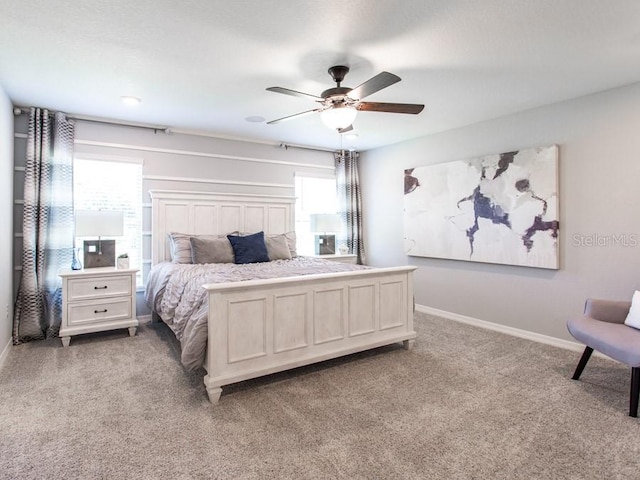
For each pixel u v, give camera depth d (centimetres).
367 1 189
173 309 304
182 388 252
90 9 195
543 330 360
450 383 263
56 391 246
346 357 314
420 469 171
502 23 210
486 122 404
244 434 198
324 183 566
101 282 353
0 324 295
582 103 328
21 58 252
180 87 307
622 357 221
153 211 418
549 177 346
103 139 398
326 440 193
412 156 494
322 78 288
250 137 482
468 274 428
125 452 182
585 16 203
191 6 193
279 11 197
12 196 342
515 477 166
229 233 462
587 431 203
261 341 252
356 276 297
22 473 166
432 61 258
